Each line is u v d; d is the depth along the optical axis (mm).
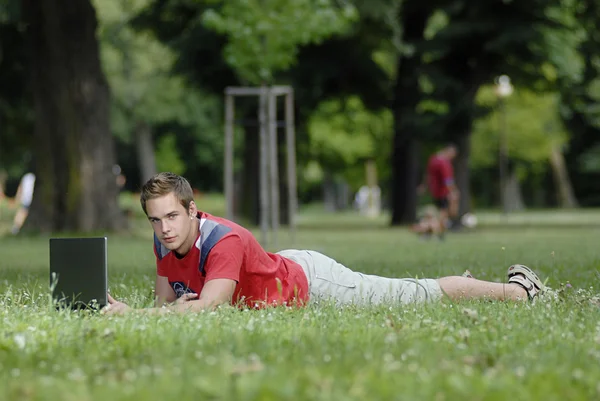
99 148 42188
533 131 113062
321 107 58531
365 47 53219
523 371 6566
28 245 33594
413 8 53781
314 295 11391
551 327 8766
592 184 145500
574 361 7172
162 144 127812
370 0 48656
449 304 10781
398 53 54125
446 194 41312
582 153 134625
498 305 10758
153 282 15211
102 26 98312
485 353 7512
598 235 42656
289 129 32219
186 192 10234
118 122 106750
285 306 10461
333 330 8703
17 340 7785
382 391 5824
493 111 54312
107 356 7336
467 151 54031
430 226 38062
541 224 64875
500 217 89438
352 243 34906
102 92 42594
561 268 18016
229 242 10383
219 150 130125
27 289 13516
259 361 6867
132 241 36375
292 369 6566
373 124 87875
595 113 64125
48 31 41906
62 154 41906
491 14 50844
